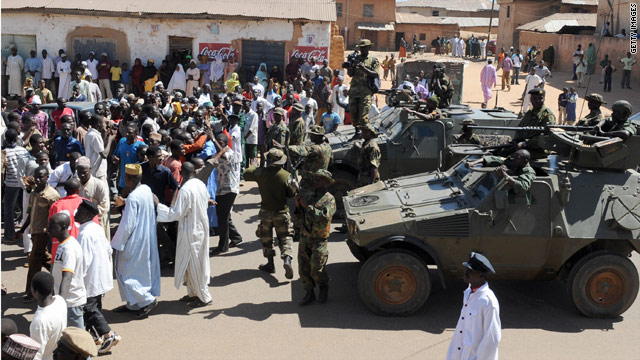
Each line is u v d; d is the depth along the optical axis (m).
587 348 7.02
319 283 8.07
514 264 7.73
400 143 11.50
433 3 70.81
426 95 22.02
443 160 11.55
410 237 7.63
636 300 8.44
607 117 8.40
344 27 54.75
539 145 8.41
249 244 10.56
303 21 22.77
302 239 7.99
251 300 8.27
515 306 8.17
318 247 7.88
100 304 7.06
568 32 42.88
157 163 8.91
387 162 11.49
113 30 22.91
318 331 7.36
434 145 11.52
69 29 22.89
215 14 22.48
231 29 22.91
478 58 49.56
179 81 22.02
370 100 12.08
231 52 23.06
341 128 13.88
